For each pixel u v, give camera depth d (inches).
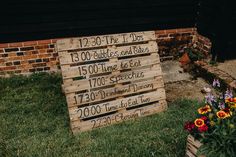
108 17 250.1
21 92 218.5
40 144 165.2
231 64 254.5
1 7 220.5
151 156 156.6
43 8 230.4
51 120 187.8
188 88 235.8
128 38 199.2
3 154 156.9
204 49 271.3
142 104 208.7
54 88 223.3
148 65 203.2
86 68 186.1
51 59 248.1
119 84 194.7
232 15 246.7
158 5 261.1
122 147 163.8
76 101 181.0
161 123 185.9
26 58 240.7
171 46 280.7
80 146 164.4
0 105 201.3
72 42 183.8
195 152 144.6
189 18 276.7
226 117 138.9
